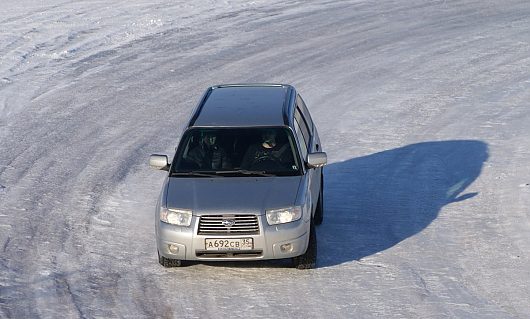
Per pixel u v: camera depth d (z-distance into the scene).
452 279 25.53
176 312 23.17
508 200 33.44
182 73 55.59
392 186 35.84
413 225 30.89
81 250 28.22
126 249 28.38
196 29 66.44
